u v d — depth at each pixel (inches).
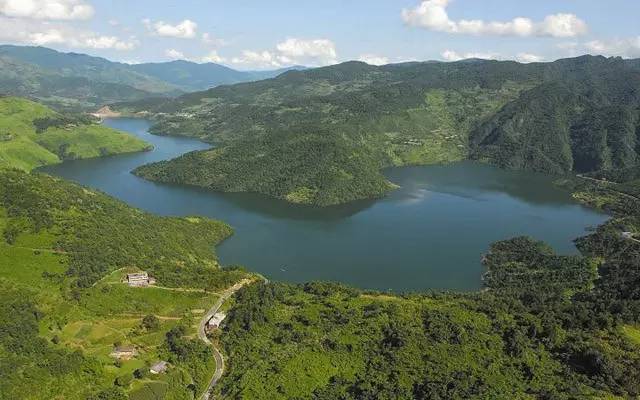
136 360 5659.5
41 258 6697.8
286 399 5098.4
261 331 6230.3
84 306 6245.1
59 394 5054.1
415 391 4990.2
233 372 5625.0
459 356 5364.2
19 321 5634.8
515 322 5905.5
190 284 7170.3
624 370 4913.9
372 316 6245.1
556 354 5344.5
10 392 4916.3
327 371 5438.0
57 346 5561.0
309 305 6697.8
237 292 7042.3
